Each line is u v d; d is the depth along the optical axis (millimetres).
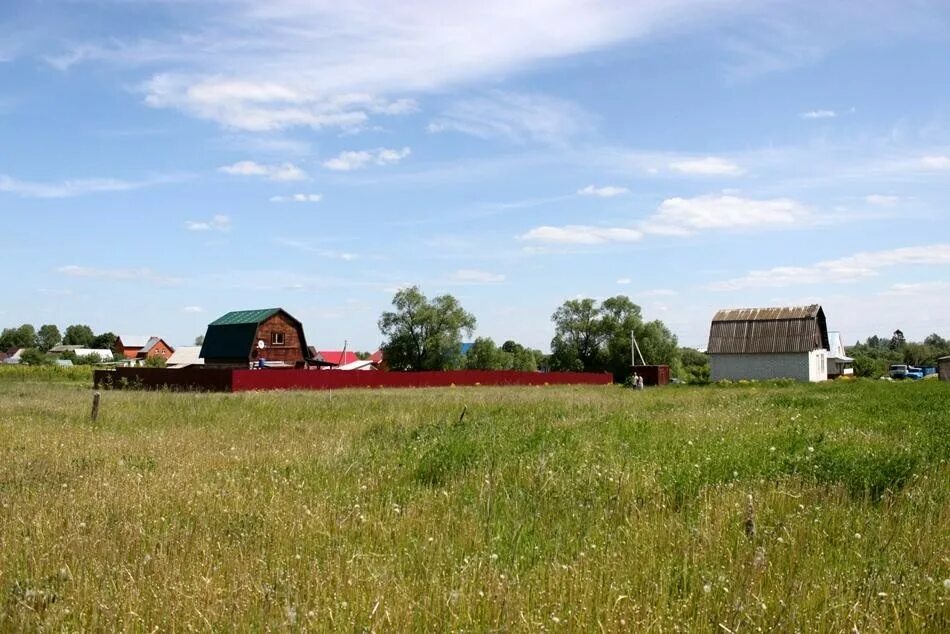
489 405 26484
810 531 7668
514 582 6215
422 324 94312
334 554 7152
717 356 77062
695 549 7090
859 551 6918
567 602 5836
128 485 10133
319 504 8938
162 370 46250
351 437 16750
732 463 10945
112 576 6445
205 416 22359
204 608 5773
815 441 12922
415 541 7430
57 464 12375
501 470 11023
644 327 98000
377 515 8523
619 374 98562
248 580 6281
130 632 5508
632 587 6148
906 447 12547
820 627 5391
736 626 5340
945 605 5668
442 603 5750
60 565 6762
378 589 5914
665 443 13648
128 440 16078
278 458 13023
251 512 8734
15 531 7855
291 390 41562
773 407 24156
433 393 38125
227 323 79000
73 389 42594
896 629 5391
